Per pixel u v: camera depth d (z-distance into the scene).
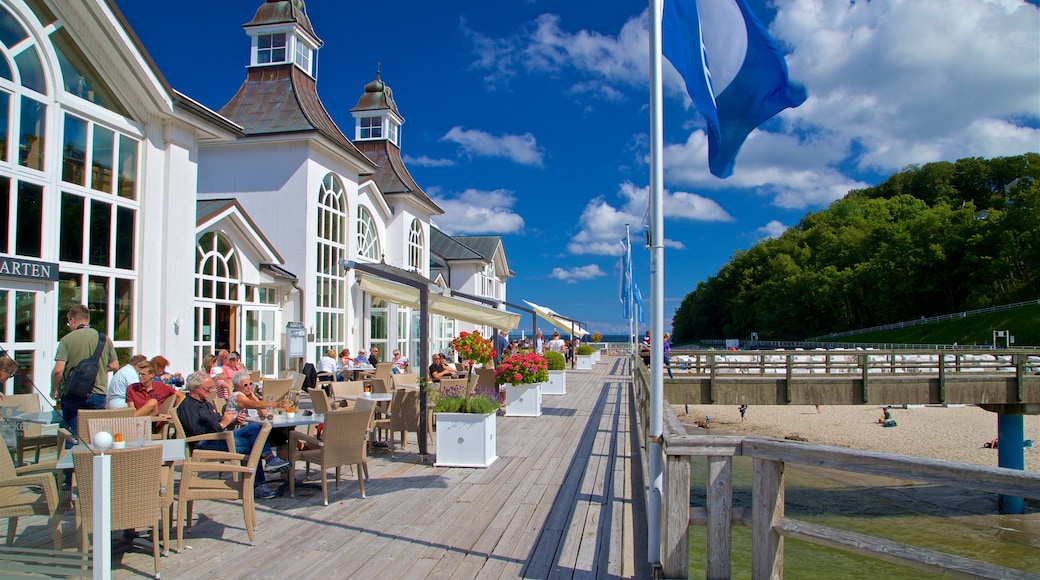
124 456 4.57
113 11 10.19
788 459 3.77
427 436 10.12
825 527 3.71
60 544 4.71
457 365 19.77
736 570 8.52
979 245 70.25
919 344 67.69
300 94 20.86
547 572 5.02
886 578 9.48
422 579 4.86
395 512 6.66
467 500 7.15
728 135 4.77
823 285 88.19
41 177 9.49
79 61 10.36
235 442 6.86
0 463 4.58
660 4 4.54
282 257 19.08
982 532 14.86
